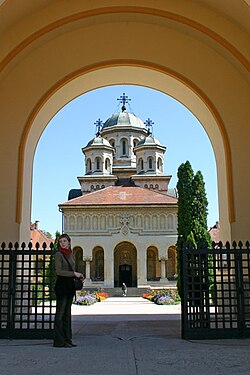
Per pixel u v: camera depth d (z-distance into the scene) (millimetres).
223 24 9516
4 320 8414
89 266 48062
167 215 48906
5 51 9516
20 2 8875
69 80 10398
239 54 9438
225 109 10203
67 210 49000
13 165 10109
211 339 7730
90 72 10492
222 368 5184
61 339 6836
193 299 7922
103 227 48750
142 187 54719
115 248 50688
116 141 61750
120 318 13688
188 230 25297
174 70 10359
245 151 10047
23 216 10312
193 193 25922
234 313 7910
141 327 10227
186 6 9570
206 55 10359
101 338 8008
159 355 6031
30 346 6957
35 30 9570
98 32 10461
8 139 10188
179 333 8844
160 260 48000
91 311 18938
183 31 10281
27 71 10406
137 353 6191
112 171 59781
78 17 9625
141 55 10414
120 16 10016
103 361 5594
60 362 5527
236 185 9930
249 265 8102
